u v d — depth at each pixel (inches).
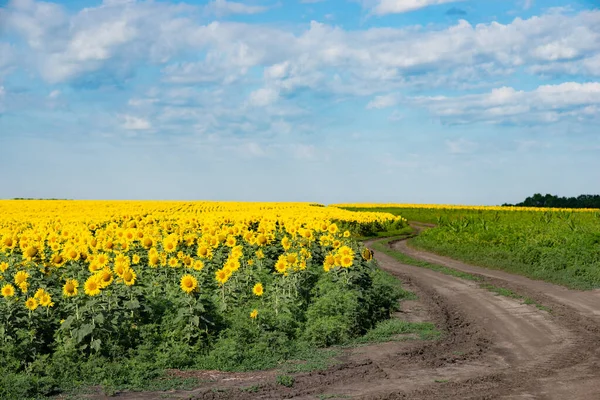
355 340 534.3
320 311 562.6
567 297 737.6
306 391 382.3
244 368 445.1
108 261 591.8
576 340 516.4
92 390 388.5
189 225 893.8
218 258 684.1
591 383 390.6
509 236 1240.2
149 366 432.1
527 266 993.5
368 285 639.1
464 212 2930.6
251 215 1219.2
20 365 411.8
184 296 517.0
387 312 639.8
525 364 444.8
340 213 1932.8
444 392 374.6
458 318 621.6
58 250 673.0
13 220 1254.9
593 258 968.3
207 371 438.3
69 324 432.1
